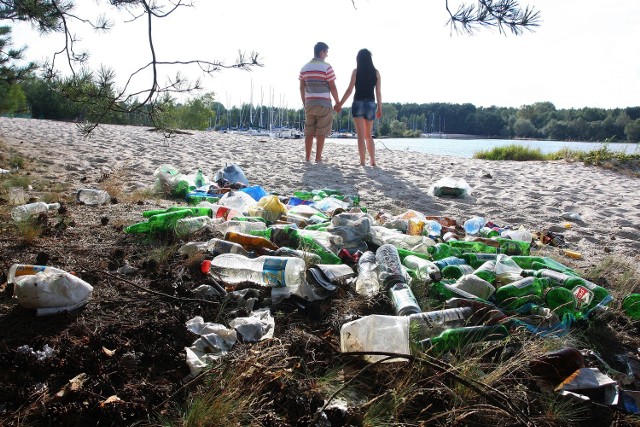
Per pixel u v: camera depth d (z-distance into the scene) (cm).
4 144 938
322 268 314
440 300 316
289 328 273
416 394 218
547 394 235
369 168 966
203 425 195
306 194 618
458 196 729
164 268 339
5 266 324
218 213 447
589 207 703
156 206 525
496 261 362
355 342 253
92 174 721
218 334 253
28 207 443
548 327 291
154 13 335
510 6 285
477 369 239
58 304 266
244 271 324
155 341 249
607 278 402
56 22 426
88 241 385
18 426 190
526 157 1623
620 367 273
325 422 205
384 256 338
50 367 223
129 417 201
